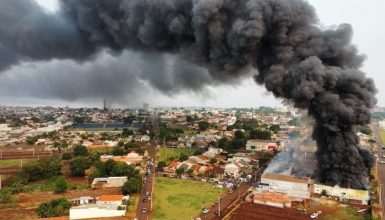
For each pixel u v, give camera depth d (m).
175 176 98.12
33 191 83.19
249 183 90.56
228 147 143.25
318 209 69.25
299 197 75.75
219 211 67.38
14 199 75.25
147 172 102.38
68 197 78.00
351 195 74.50
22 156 131.62
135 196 78.56
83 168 100.00
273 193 76.81
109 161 98.69
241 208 69.88
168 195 79.31
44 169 96.06
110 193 81.25
